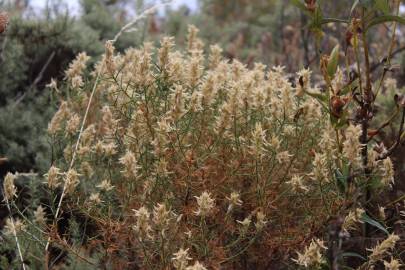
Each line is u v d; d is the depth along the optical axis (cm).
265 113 238
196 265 177
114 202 241
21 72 366
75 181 218
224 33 616
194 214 215
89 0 460
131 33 425
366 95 220
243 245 227
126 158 211
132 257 234
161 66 225
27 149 321
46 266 218
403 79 376
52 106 304
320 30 216
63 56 388
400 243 224
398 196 244
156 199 223
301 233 218
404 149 255
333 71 206
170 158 222
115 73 255
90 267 238
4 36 377
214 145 220
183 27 584
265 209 215
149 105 230
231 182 225
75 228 235
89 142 240
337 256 191
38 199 257
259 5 745
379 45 430
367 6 207
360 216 198
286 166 228
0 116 335
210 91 221
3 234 249
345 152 208
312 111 230
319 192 219
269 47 531
